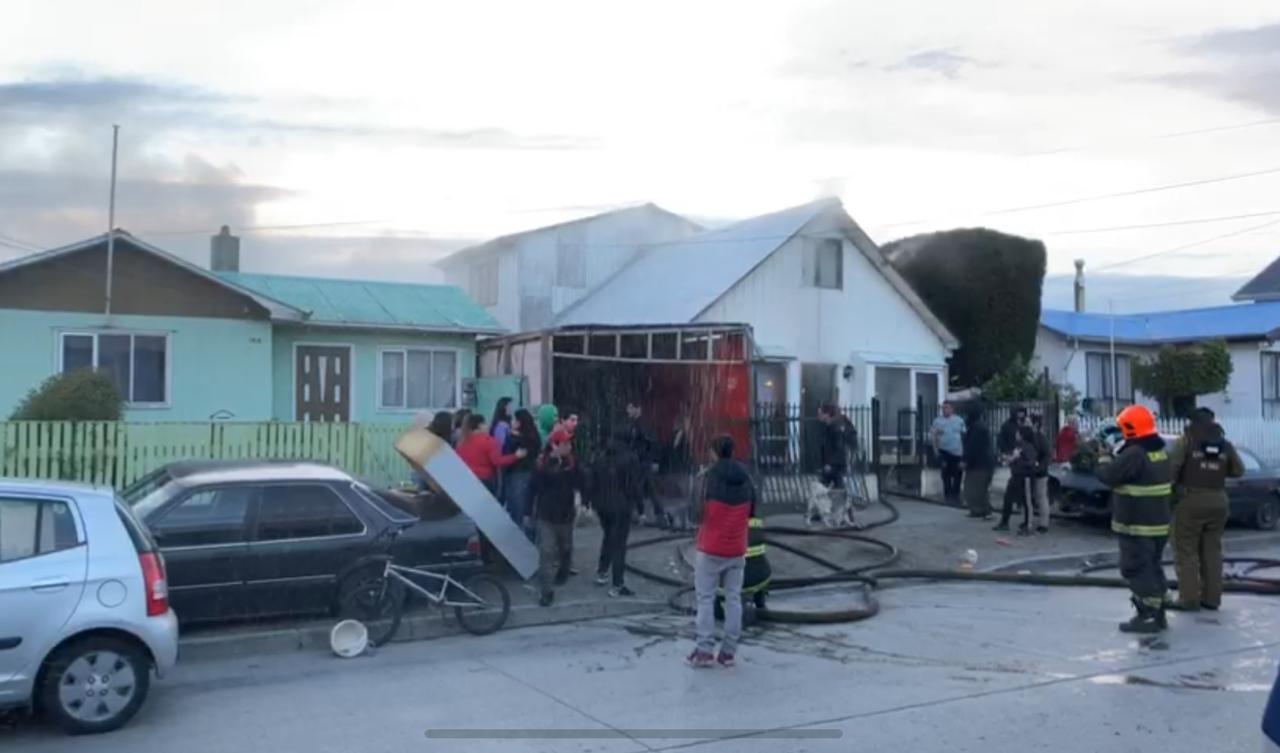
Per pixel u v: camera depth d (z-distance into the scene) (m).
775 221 25.59
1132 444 10.38
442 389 20.50
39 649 7.06
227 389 17.88
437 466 10.72
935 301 29.16
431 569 10.20
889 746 6.82
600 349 19.56
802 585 12.50
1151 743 6.86
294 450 14.47
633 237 31.75
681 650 9.71
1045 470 16.59
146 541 7.56
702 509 9.14
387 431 15.06
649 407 19.44
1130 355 32.31
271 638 9.68
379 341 19.91
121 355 17.25
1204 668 8.89
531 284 30.48
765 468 17.83
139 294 17.31
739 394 18.17
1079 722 7.33
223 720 7.51
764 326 23.78
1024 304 29.14
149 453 13.66
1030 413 20.52
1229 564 14.49
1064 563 15.12
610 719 7.47
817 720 7.41
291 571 9.72
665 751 6.76
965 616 11.20
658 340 19.80
